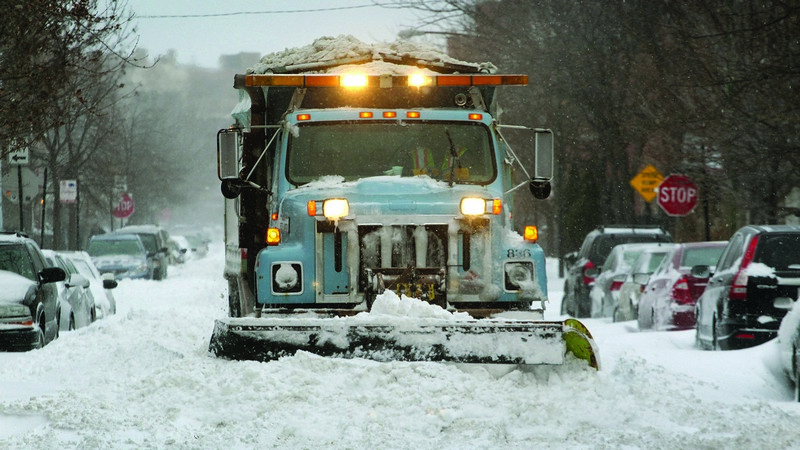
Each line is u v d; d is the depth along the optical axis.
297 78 39.22
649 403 29.98
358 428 26.94
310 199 36.47
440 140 38.72
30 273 52.19
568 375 30.86
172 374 30.47
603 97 119.19
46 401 29.70
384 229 36.09
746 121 81.31
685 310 58.72
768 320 44.97
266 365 30.44
